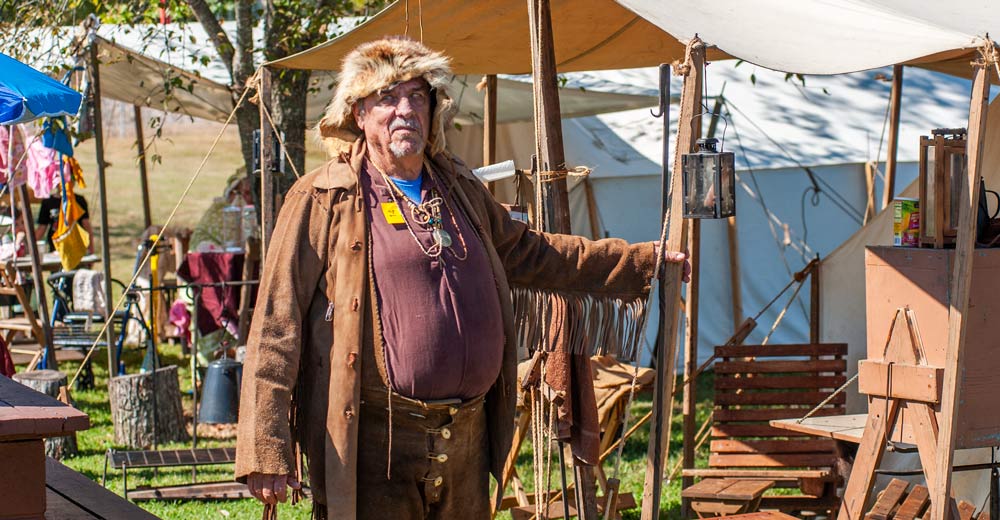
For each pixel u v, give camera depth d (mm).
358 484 2752
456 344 2707
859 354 5973
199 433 7102
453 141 9531
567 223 3699
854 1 3283
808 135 9203
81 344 7930
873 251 3475
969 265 2906
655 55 5371
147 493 5539
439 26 4676
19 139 8414
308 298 2680
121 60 8234
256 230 8781
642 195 9008
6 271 7965
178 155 25531
